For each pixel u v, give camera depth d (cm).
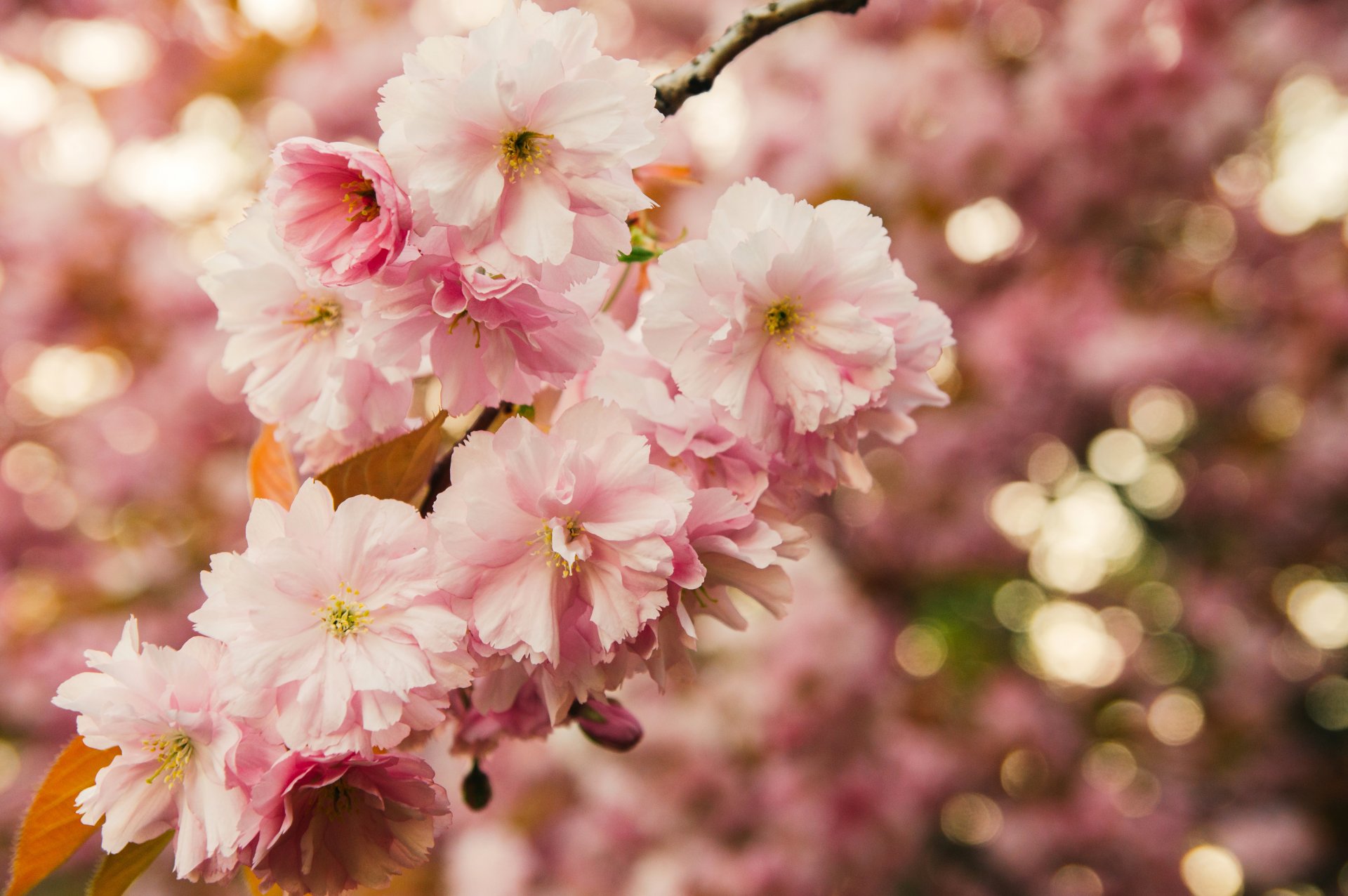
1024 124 568
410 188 96
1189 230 691
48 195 585
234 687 101
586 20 104
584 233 103
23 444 646
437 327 105
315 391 124
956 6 585
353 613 102
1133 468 736
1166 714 801
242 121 591
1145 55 550
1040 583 771
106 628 596
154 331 602
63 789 114
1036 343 631
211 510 610
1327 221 683
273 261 124
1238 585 760
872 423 129
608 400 117
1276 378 671
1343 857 744
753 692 539
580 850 525
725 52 138
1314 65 570
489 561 105
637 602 107
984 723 682
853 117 552
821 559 615
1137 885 690
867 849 552
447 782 531
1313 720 788
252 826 101
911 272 604
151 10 567
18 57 584
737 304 108
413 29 587
